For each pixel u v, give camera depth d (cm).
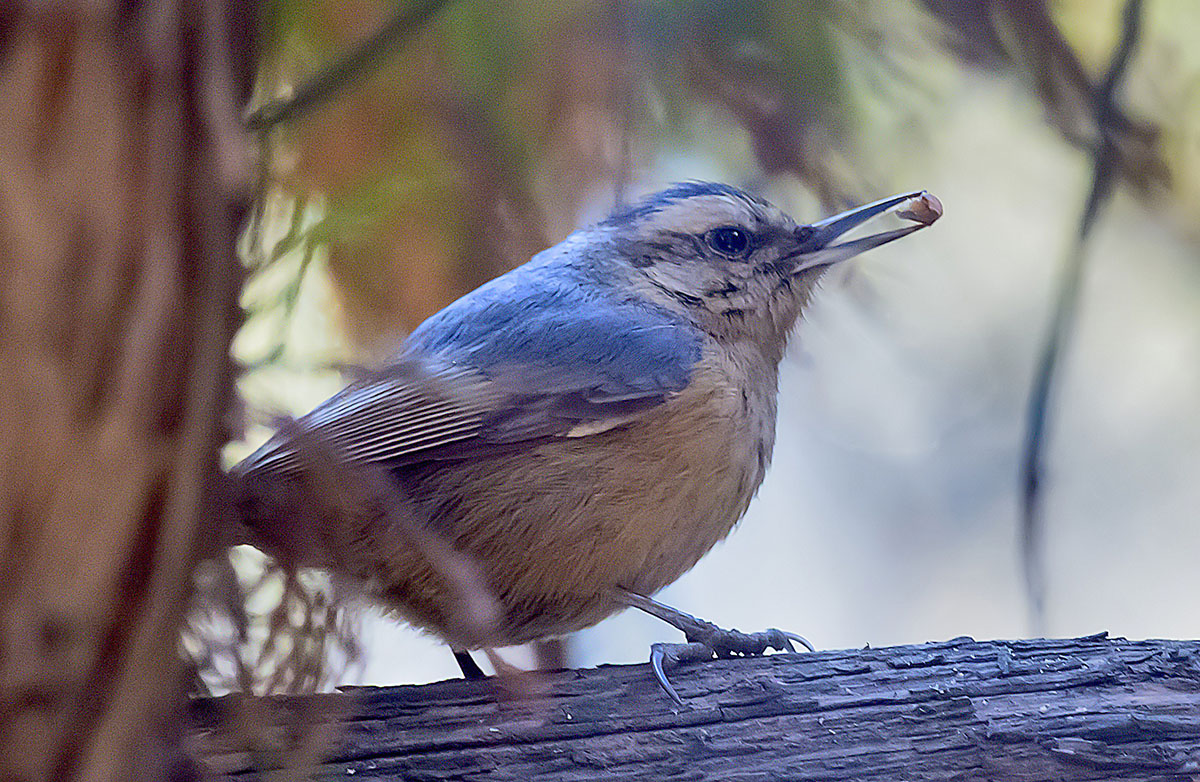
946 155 283
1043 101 278
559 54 278
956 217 285
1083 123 279
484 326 277
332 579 272
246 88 239
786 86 278
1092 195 278
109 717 235
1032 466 278
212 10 226
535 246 279
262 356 272
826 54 278
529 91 278
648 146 279
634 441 277
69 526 225
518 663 278
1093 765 273
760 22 278
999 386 288
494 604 277
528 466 276
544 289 278
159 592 233
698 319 279
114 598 231
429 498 276
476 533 277
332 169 276
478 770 273
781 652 277
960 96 281
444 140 278
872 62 279
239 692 271
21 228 215
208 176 226
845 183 279
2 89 214
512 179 278
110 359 222
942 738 274
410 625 277
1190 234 284
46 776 233
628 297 278
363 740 273
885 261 283
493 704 274
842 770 273
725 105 279
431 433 276
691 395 277
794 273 279
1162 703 274
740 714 274
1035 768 273
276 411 271
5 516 222
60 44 216
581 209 279
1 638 227
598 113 279
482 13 277
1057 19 279
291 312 272
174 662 250
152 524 230
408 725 273
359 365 272
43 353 219
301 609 272
